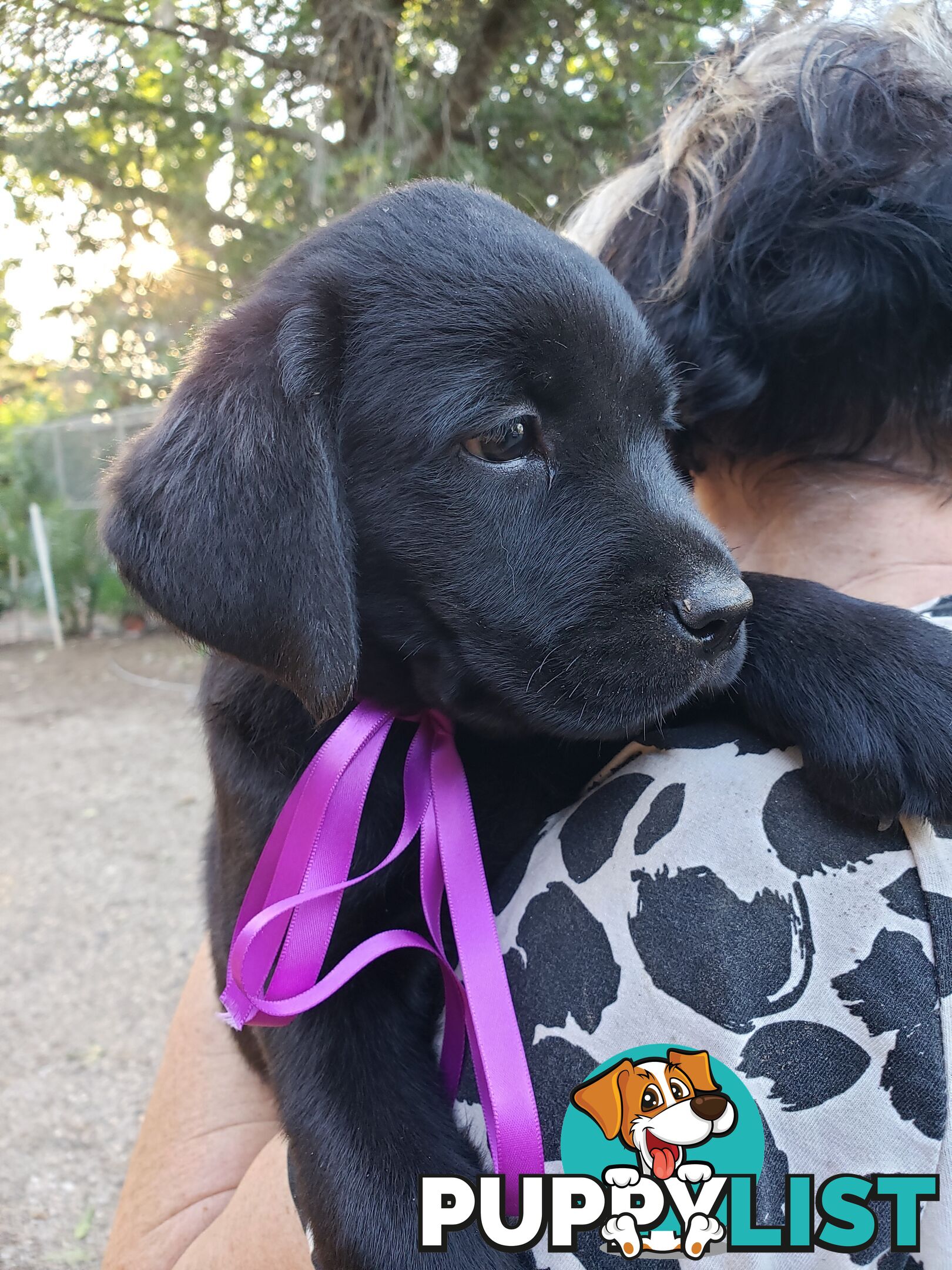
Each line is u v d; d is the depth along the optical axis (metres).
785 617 0.24
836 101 0.25
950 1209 0.18
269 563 0.24
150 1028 0.96
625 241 0.30
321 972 0.27
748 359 0.25
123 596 2.48
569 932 0.22
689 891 0.20
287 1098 0.26
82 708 1.97
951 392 0.24
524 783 0.28
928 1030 0.18
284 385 0.25
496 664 0.26
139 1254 0.30
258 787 0.28
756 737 0.23
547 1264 0.20
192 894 1.19
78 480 2.61
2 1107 0.85
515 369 0.25
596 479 0.26
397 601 0.27
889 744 0.21
